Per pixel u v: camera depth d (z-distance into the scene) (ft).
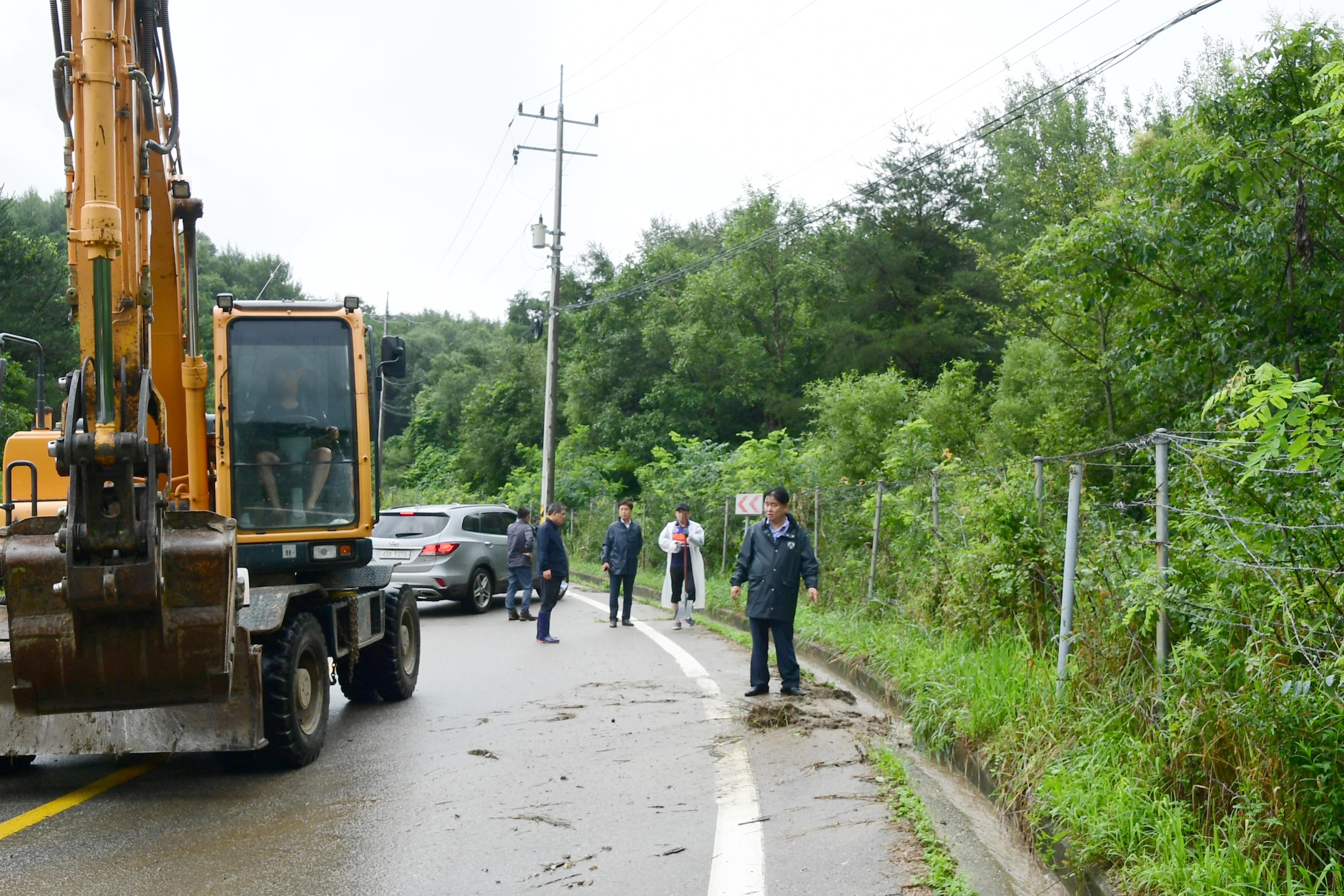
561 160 103.55
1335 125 26.37
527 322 212.23
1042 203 72.69
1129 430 51.08
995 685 24.12
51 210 177.78
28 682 18.24
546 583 44.98
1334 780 13.71
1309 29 34.30
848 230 130.31
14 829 19.34
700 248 175.63
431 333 287.28
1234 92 35.99
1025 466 29.63
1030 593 27.45
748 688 33.09
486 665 39.68
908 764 23.18
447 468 187.73
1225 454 17.46
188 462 27.94
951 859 16.53
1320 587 15.30
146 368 19.33
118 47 19.10
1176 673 17.57
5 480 23.76
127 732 21.36
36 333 98.07
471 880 16.46
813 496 55.16
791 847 17.53
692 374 126.62
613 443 128.16
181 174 26.45
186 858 17.62
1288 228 34.35
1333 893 12.46
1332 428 14.82
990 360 108.78
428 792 21.70
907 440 56.39
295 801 21.17
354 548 29.40
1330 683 13.52
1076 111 95.09
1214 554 17.69
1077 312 45.27
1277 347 34.42
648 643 45.03
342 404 29.60
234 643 20.07
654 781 22.18
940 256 125.08
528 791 21.61
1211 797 15.35
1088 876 14.87
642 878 16.35
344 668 29.58
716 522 72.59
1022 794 18.69
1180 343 38.14
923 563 37.22
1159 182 38.55
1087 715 19.75
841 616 43.37
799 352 126.62
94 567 17.66
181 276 27.35
